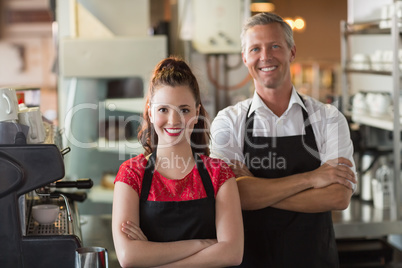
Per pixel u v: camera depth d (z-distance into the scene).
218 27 4.59
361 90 4.46
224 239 1.76
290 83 2.22
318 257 2.18
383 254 3.23
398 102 3.30
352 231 3.22
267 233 2.17
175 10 4.91
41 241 1.71
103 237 2.46
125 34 4.05
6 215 1.68
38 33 7.79
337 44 6.27
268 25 2.16
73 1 3.97
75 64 3.89
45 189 1.97
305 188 2.09
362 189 3.72
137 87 3.97
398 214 3.31
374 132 3.81
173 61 1.87
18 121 1.85
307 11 6.21
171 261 1.71
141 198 1.79
